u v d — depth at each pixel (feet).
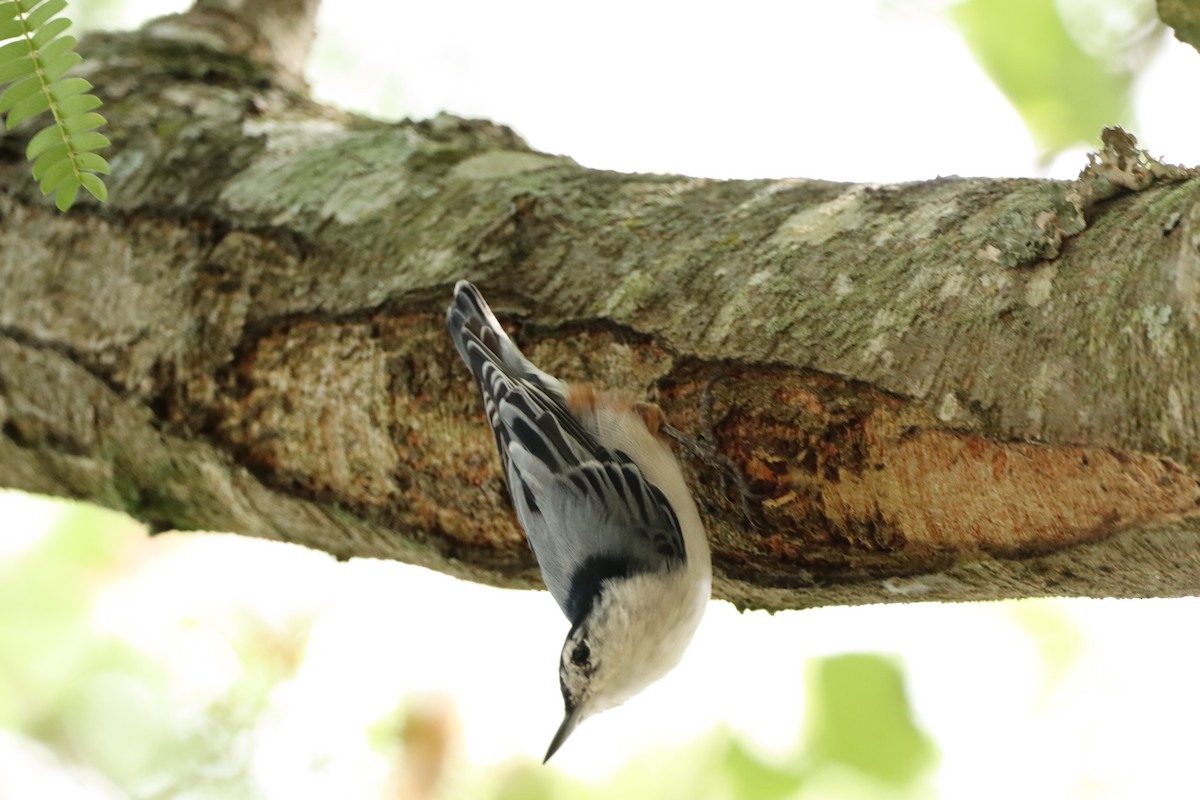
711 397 19.58
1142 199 16.76
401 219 22.67
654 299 20.18
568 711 22.72
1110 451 16.01
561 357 20.93
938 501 18.03
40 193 24.47
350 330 22.00
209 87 27.17
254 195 23.56
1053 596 18.84
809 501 19.40
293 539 24.52
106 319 23.57
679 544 21.91
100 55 28.04
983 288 17.43
